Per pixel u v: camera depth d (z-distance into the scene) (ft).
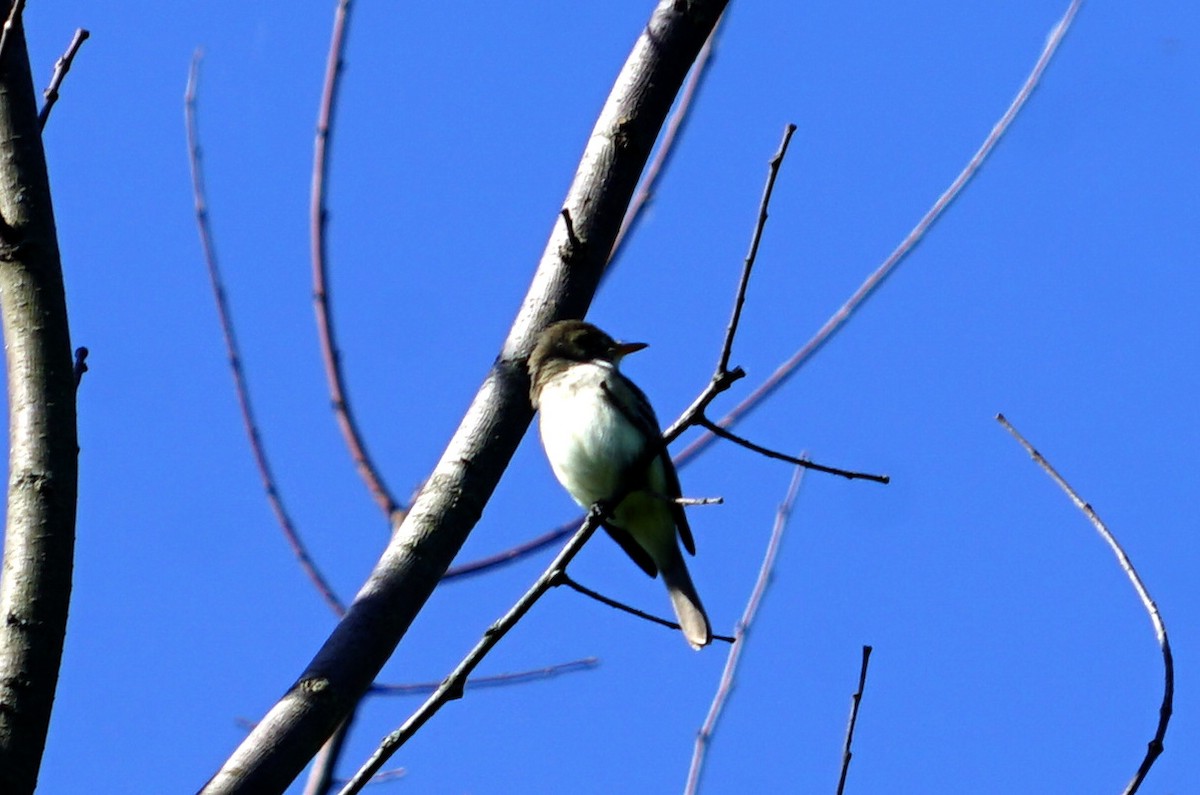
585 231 33.94
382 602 28.73
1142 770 25.04
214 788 25.45
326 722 26.89
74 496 25.63
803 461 27.48
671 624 28.07
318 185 37.52
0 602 24.61
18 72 27.66
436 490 30.66
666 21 35.58
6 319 26.48
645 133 34.83
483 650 26.94
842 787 26.73
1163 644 26.48
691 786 33.19
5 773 23.27
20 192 26.86
